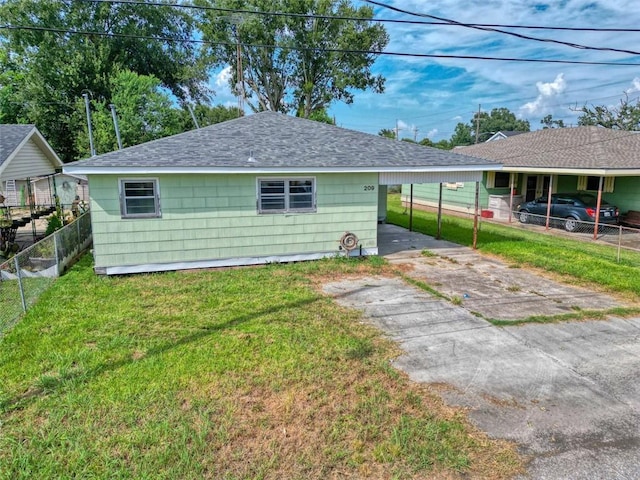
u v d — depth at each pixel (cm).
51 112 2764
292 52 3353
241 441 393
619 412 449
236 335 628
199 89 3672
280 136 1206
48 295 808
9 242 1315
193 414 432
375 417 432
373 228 1154
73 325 660
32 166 1549
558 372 535
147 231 980
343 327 669
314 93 3681
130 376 503
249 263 1064
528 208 1831
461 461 369
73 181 2567
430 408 452
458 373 530
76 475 349
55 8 2736
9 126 1487
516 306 783
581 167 1479
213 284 893
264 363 541
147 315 707
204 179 998
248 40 3222
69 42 2812
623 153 1588
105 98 2820
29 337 614
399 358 569
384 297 829
